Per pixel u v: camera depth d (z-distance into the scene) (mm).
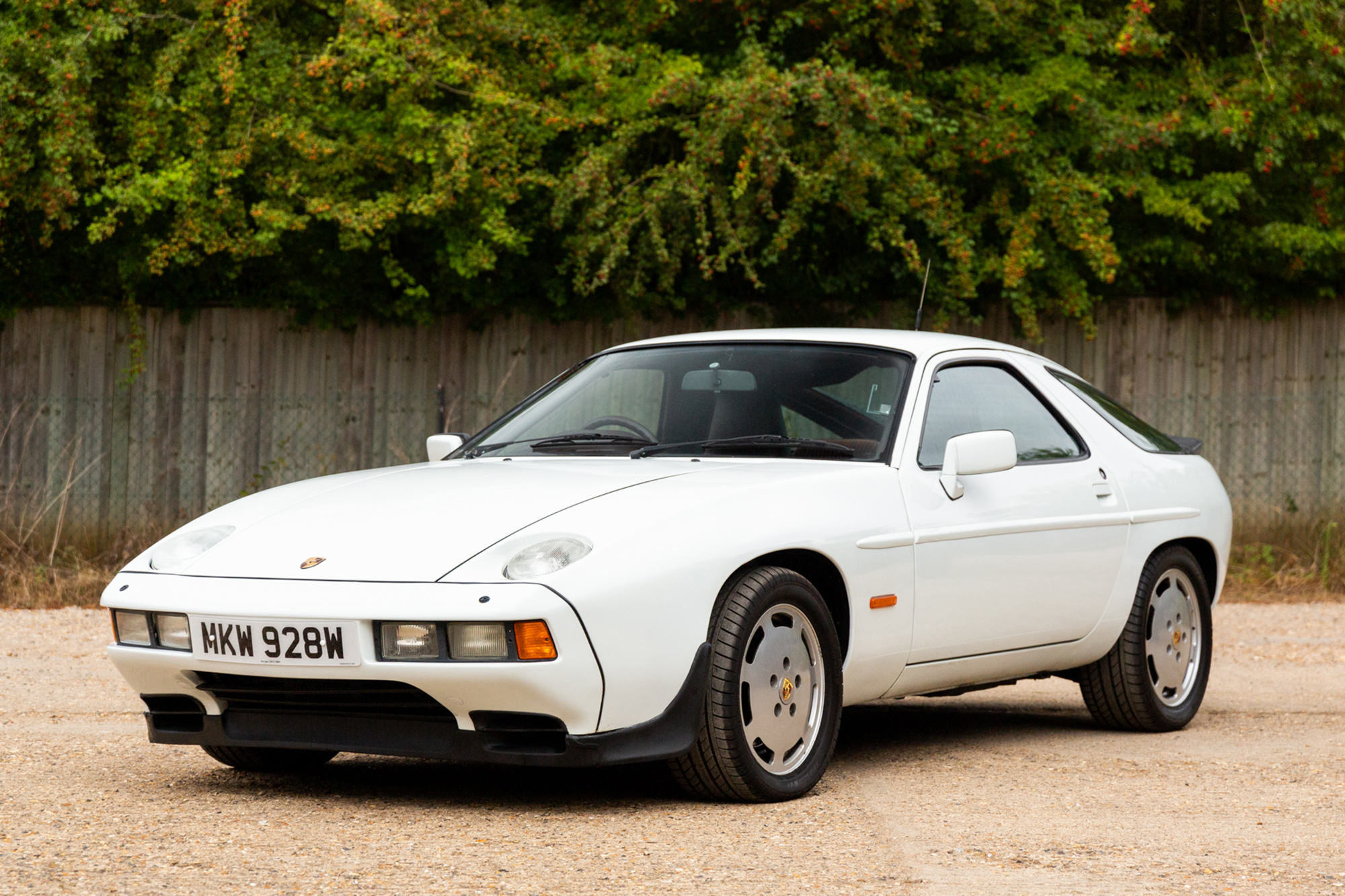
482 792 4715
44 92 13203
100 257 14523
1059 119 14758
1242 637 10359
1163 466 6559
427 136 13359
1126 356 15641
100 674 7805
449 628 4027
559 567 4082
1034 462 5863
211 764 5246
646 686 4168
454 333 15109
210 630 4293
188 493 14797
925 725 6621
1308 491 15750
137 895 3270
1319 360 15766
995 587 5434
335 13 13781
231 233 13781
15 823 4074
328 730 4363
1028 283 14945
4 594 11633
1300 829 4246
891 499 5043
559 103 13812
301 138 12961
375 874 3510
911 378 5469
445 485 4816
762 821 4227
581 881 3467
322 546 4383
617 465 5016
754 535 4484
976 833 4117
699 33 14625
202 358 14797
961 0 14180
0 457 14547
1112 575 6059
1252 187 14773
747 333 5879
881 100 13000
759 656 4500
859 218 13859
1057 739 6172
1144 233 15250
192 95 13234
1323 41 14047
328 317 14898
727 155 13766
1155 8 15297
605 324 15234
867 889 3445
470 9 13648
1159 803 4648
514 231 13539
